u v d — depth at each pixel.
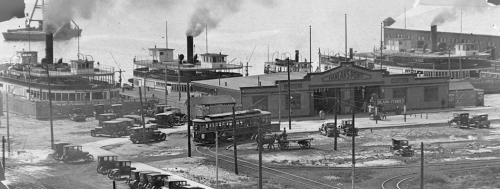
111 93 195.88
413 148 151.38
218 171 132.12
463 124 174.00
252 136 160.38
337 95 190.12
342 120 169.00
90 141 157.12
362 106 193.88
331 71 188.12
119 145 153.38
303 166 135.88
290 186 122.56
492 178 127.75
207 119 155.25
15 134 162.50
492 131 170.62
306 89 186.12
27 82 197.00
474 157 143.00
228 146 153.38
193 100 177.50
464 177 128.75
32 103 182.62
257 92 180.88
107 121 164.38
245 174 130.38
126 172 127.56
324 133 165.00
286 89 183.75
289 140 150.38
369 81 192.25
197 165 136.25
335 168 134.62
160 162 138.25
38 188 119.62
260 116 162.38
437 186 123.19
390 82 194.25
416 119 183.75
